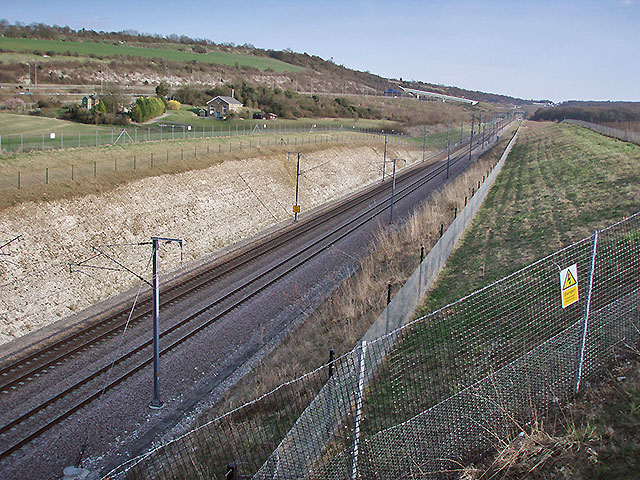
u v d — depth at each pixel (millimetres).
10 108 60750
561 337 10242
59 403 14945
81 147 36719
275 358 17141
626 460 7305
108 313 21641
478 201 28812
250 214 37406
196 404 15219
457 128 117562
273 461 9867
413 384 10820
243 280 25469
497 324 12219
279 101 93688
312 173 50625
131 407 15031
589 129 64750
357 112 107062
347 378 10922
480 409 9055
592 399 8758
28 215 23812
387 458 8664
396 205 44906
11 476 12062
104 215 27312
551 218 21797
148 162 35469
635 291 11297
